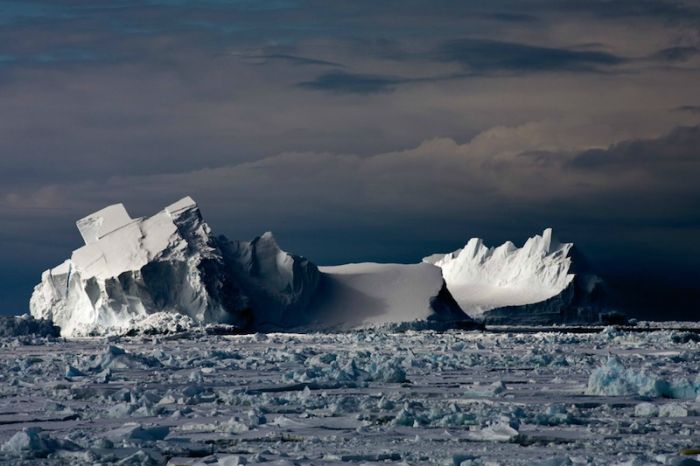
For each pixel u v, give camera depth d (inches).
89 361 3358.8
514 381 2817.4
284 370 3289.9
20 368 3361.2
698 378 2415.1
